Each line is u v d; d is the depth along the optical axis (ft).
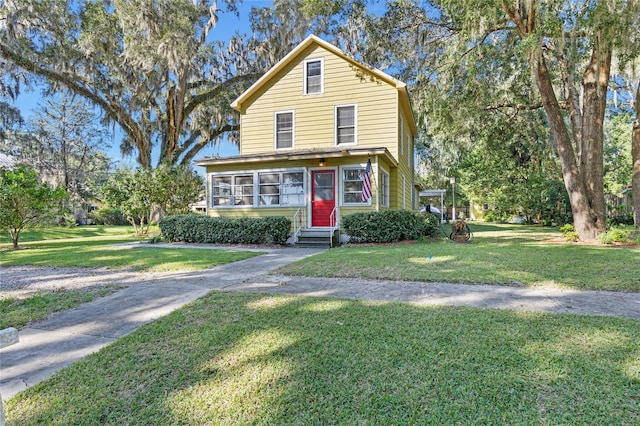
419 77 43.93
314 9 42.39
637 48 29.81
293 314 12.44
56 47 53.98
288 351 9.44
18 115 58.75
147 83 60.18
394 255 24.84
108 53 55.42
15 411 7.16
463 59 38.22
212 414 6.85
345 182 38.78
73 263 25.32
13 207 38.55
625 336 9.95
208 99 66.90
